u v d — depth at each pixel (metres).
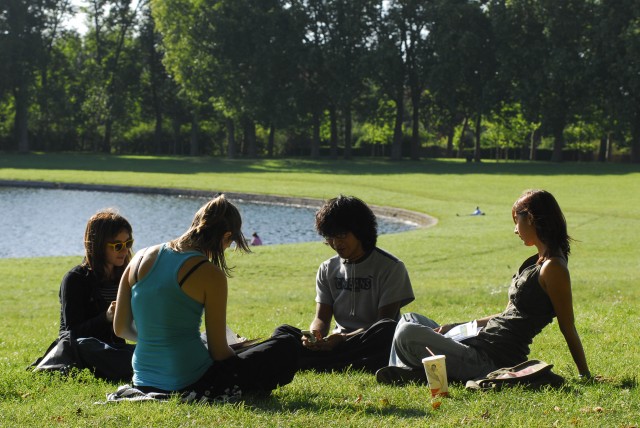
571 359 8.77
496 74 86.75
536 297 7.12
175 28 89.56
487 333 7.34
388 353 7.99
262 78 88.75
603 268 23.81
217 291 6.24
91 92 100.25
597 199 51.81
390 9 88.62
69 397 7.01
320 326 8.34
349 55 89.31
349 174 74.00
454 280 21.45
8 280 22.59
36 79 97.31
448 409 6.27
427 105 95.50
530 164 86.06
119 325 6.61
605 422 5.81
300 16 88.31
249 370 6.60
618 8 81.00
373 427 5.71
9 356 10.19
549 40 83.50
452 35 84.69
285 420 5.88
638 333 10.68
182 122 106.94
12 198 55.16
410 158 98.62
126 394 6.60
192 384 6.47
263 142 111.25
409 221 46.09
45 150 106.00
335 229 8.05
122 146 110.81
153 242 36.84
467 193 56.97
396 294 8.18
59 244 35.72
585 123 93.06
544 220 7.00
